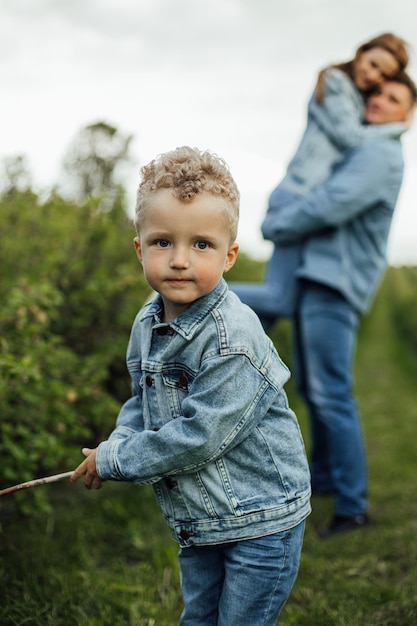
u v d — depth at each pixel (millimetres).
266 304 3484
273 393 1700
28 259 3758
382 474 4332
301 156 3498
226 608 1748
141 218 1642
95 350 3979
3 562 2631
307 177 3443
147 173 1662
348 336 3410
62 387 3062
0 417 2828
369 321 14727
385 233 3439
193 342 1669
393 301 18938
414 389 7965
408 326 12898
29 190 3861
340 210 3240
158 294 1815
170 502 1767
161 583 2746
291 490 1737
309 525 3426
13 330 2977
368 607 2607
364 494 3400
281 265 3498
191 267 1605
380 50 3322
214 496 1696
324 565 2965
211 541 1728
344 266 3344
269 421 1730
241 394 1634
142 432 1690
